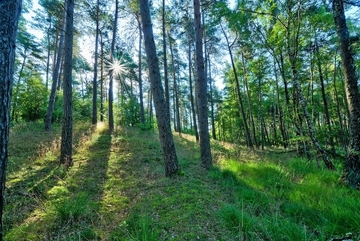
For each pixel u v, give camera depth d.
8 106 2.03
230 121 29.50
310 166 7.75
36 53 22.80
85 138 10.20
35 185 4.90
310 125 7.94
